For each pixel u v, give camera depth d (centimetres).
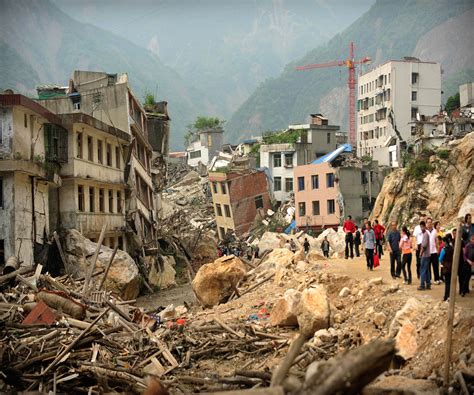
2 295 2475
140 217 5359
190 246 6262
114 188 4819
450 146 5781
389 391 986
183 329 2234
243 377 1466
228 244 6962
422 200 5547
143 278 4666
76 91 5591
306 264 3002
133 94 5444
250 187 8388
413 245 2355
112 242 4700
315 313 1977
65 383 1620
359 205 7319
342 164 7594
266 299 2612
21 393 1329
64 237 3847
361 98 10369
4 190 3403
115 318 2272
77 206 4091
